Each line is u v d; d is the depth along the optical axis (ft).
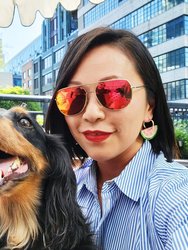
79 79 1.10
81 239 1.26
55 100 1.25
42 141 1.50
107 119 1.06
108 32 1.09
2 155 1.43
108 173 1.22
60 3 2.08
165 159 1.15
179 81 20.03
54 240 1.32
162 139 1.20
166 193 0.95
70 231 1.30
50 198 1.42
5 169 1.38
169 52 20.84
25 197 1.43
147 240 0.99
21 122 1.48
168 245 0.87
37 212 1.42
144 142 1.18
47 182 1.46
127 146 1.09
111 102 1.05
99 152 1.09
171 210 0.90
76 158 1.50
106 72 1.07
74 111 1.10
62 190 1.40
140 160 1.13
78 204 1.33
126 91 1.06
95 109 1.06
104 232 1.14
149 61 1.13
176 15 20.58
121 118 1.06
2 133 1.36
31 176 1.44
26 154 1.42
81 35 1.14
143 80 1.11
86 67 1.09
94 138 1.08
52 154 1.47
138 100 1.10
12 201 1.42
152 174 1.06
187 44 19.93
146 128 1.19
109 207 1.12
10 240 1.40
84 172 1.42
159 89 1.17
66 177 1.42
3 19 2.10
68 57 1.13
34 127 1.50
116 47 1.08
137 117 1.09
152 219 0.96
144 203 1.03
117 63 1.07
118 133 1.07
